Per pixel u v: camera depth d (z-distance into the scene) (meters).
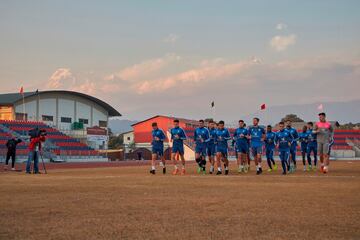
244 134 25.44
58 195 12.12
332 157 71.75
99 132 73.12
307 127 28.84
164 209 9.58
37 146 25.20
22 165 41.19
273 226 7.72
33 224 7.95
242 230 7.41
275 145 24.50
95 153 62.03
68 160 57.25
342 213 8.97
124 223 8.03
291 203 10.38
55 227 7.68
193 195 12.05
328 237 6.90
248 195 11.99
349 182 16.34
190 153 64.12
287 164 25.00
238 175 21.95
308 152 28.78
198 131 24.53
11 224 7.95
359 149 73.69
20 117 74.31
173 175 22.12
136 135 93.75
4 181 17.52
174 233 7.21
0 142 51.88
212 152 24.66
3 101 73.06
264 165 36.59
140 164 47.47
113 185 15.28
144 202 10.66
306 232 7.24
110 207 9.87
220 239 6.80
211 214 8.92
